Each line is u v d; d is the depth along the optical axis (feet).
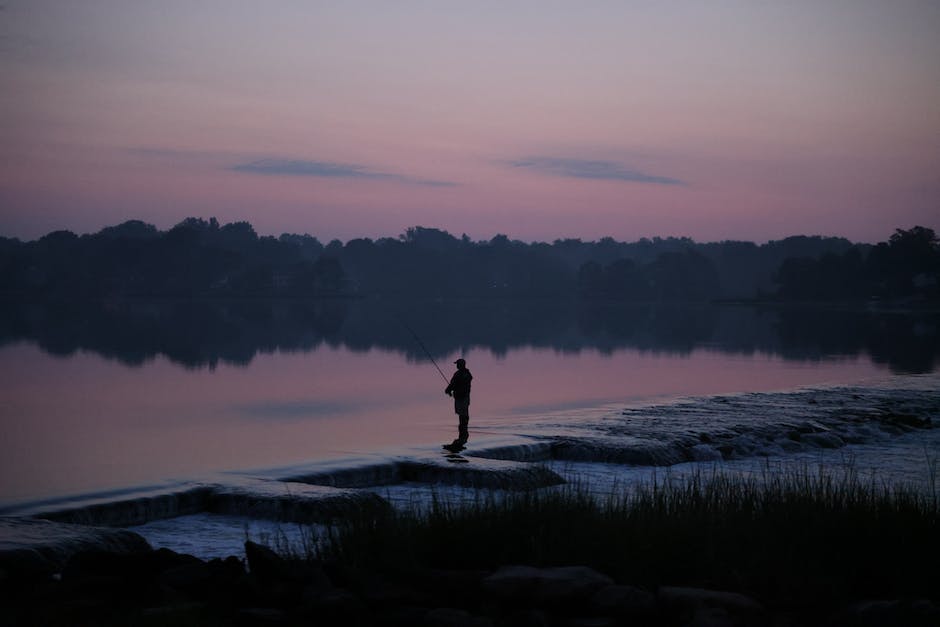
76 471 54.03
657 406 91.56
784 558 28.14
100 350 173.47
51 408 88.38
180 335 231.71
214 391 105.09
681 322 362.33
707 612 23.15
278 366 141.69
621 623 24.43
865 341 233.14
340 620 23.66
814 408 90.07
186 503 44.21
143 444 65.77
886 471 58.23
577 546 28.60
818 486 37.19
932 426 82.94
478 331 273.13
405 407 90.63
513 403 95.35
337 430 73.92
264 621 23.11
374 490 50.55
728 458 64.44
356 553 28.55
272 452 61.62
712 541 29.01
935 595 26.35
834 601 26.07
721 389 112.98
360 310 525.75
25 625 22.56
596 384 117.80
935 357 175.01
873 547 28.78
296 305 637.30
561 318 401.49
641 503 33.12
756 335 261.85
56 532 32.65
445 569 28.40
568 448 63.52
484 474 51.39
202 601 25.00
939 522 30.78
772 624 24.26
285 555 29.60
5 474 52.85
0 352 166.40
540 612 23.86
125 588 25.75
